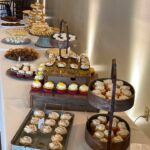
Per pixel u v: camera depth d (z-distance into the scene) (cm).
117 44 205
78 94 147
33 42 279
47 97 146
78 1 293
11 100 156
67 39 198
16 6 466
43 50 255
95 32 251
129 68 187
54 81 154
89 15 262
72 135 126
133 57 180
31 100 148
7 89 170
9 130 126
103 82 129
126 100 105
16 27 351
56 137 117
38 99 147
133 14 177
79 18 294
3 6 470
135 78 179
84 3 275
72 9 317
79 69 153
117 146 110
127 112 186
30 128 121
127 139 114
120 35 199
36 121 129
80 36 296
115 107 104
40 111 136
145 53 165
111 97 105
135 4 173
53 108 147
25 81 184
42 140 116
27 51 235
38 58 229
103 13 229
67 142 117
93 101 109
